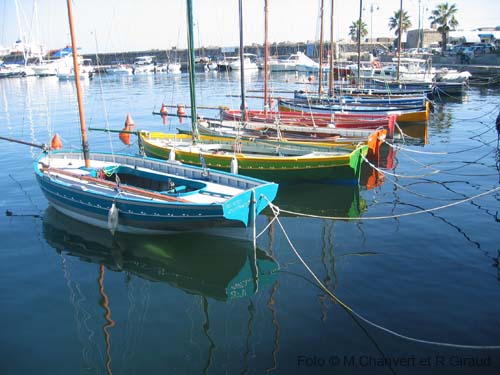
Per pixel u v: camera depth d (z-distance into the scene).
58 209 16.14
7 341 9.17
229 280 11.70
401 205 16.97
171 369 8.27
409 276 11.41
